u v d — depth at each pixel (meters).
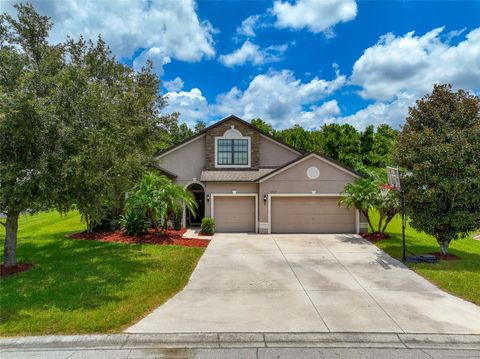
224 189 18.28
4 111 7.89
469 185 11.06
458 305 7.52
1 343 5.58
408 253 12.66
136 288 8.45
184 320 6.59
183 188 16.95
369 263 11.38
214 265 11.11
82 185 9.42
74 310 6.94
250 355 5.25
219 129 19.86
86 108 9.48
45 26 11.78
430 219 12.02
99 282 8.90
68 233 16.70
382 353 5.36
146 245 13.66
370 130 35.66
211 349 5.46
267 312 7.03
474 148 11.16
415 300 7.84
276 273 10.16
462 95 12.20
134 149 13.57
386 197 14.41
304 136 39.25
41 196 8.82
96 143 9.35
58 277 9.32
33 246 13.43
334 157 36.53
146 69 18.53
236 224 18.38
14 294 7.91
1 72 9.75
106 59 16.47
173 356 5.22
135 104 14.04
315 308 7.28
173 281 9.09
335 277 9.75
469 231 12.18
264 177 17.53
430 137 11.71
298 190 17.59
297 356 5.23
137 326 6.28
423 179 11.85
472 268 10.59
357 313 7.00
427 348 5.56
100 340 5.71
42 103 8.55
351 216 17.72
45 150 8.82
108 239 14.67
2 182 8.76
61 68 10.42
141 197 14.62
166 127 17.44
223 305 7.46
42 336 5.82
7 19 11.30
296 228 17.83
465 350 5.50
